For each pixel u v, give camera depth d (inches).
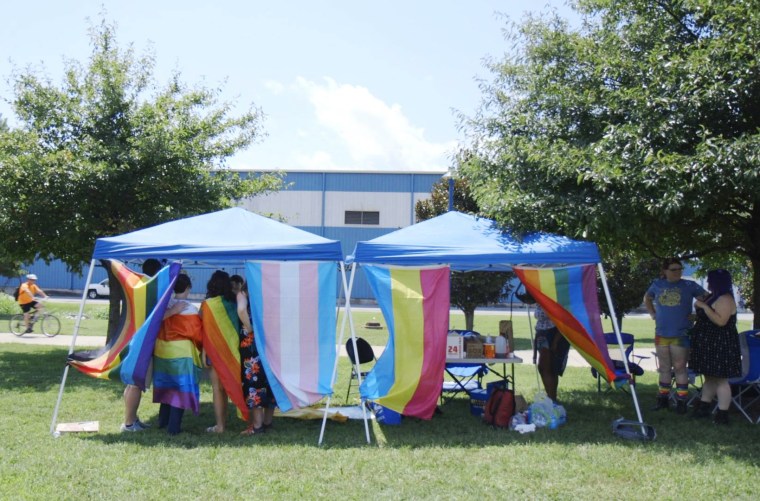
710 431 274.4
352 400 352.2
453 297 609.0
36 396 340.2
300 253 269.1
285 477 209.0
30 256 482.0
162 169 457.4
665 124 281.3
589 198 292.4
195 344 265.4
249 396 262.8
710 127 290.8
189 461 223.6
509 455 236.5
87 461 221.3
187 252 265.0
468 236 294.5
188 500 187.3
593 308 279.0
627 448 245.9
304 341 266.1
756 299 338.0
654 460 230.7
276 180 543.8
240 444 249.4
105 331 709.3
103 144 452.8
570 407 332.2
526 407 296.2
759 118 293.4
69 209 440.1
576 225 300.2
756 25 272.7
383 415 291.4
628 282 570.6
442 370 271.1
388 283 273.4
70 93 476.7
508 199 297.9
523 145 314.5
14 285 1513.3
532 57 358.3
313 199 1455.5
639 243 366.3
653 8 330.0
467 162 354.6
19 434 259.0
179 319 261.6
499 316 1056.2
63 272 1525.6
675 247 374.3
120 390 362.6
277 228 295.1
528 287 278.8
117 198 455.5
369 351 332.8
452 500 189.8
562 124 328.8
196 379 263.1
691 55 288.8
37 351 530.0
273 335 264.2
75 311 957.8
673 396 334.6
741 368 287.6
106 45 485.4
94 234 458.3
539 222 296.2
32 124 467.8
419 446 250.4
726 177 258.5
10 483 197.3
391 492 195.5
